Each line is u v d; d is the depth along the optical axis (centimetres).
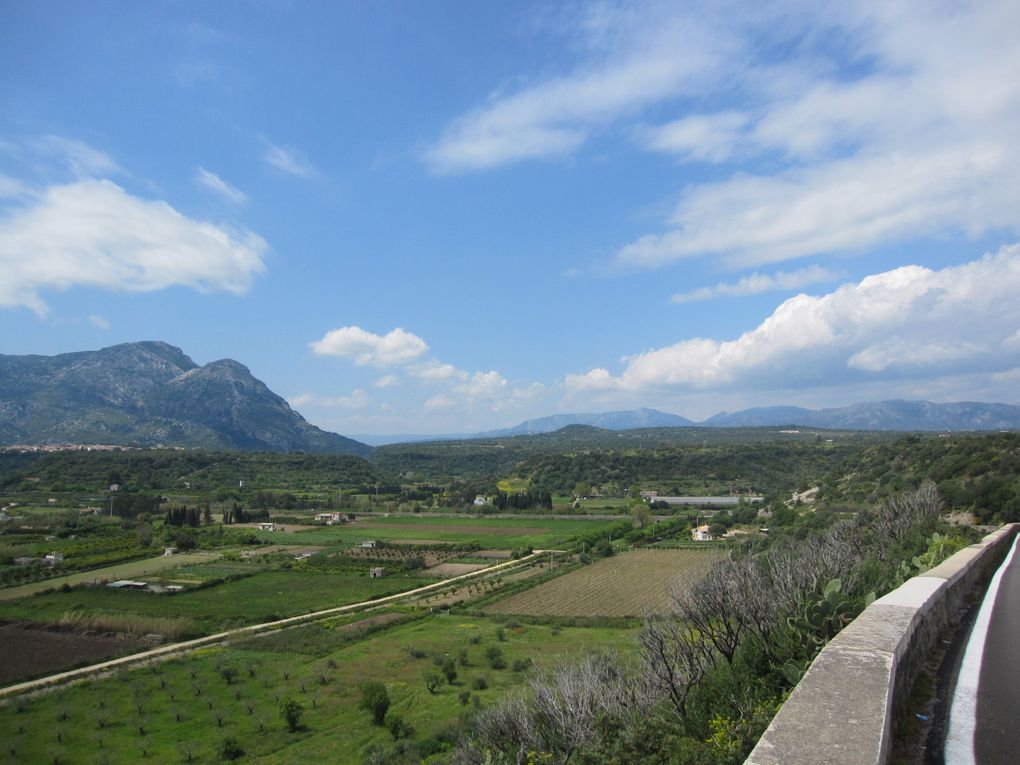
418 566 10825
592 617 7112
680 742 988
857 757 414
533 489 19388
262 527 14850
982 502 4803
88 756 3809
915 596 937
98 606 7981
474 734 2642
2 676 5400
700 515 13512
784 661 1202
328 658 5744
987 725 655
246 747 3847
